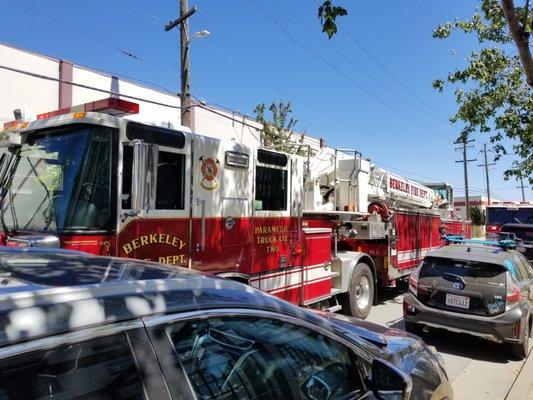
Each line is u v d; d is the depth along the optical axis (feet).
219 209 18.78
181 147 17.16
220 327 6.32
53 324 4.61
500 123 38.91
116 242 14.82
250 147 20.43
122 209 15.01
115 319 5.09
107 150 14.73
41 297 4.81
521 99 39.19
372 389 8.08
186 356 5.65
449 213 64.85
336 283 28.66
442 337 26.86
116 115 16.44
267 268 21.34
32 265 6.94
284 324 7.44
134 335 5.17
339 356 8.23
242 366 6.42
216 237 18.58
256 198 20.83
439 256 25.20
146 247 15.76
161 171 16.57
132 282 5.84
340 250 33.24
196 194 17.72
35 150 15.72
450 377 20.85
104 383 4.76
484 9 19.60
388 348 10.32
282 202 22.52
